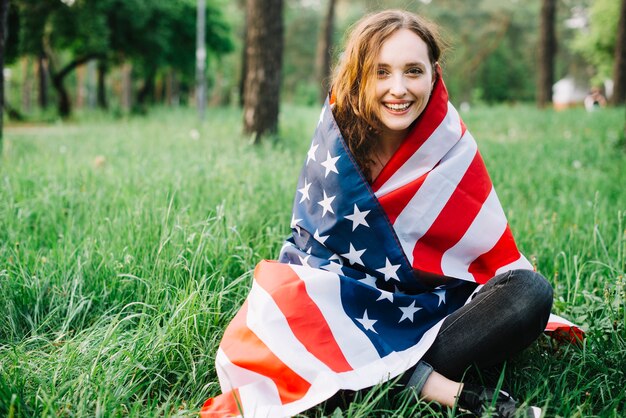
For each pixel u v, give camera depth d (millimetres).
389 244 2100
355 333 1995
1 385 1911
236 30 39531
